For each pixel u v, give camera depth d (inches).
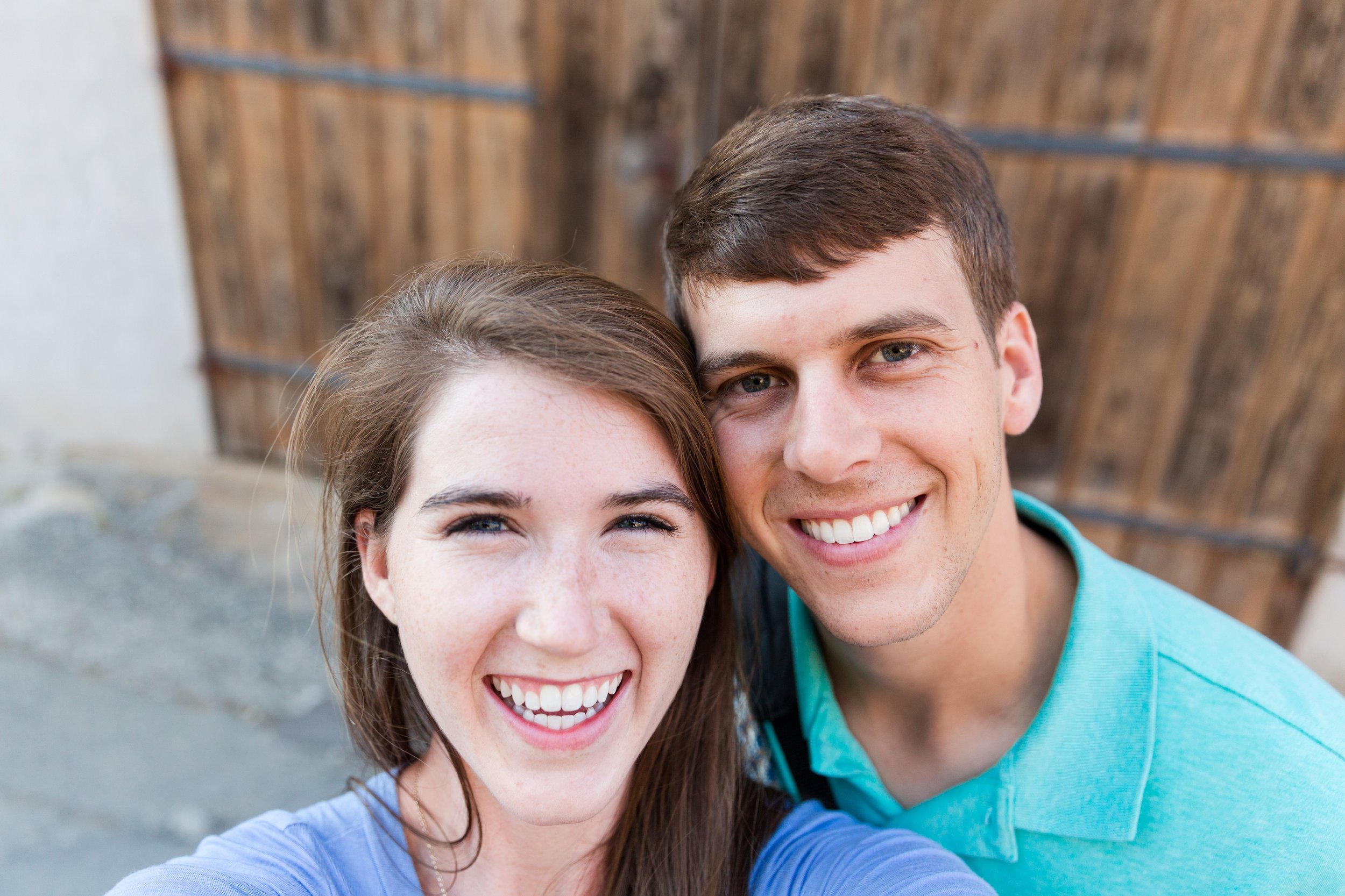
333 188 138.4
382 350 41.0
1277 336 101.4
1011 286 47.0
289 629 115.7
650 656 39.2
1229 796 40.3
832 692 49.5
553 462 36.3
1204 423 107.3
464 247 135.7
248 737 99.0
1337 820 39.6
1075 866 42.1
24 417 163.3
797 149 38.8
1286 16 91.4
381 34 127.3
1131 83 98.2
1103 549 116.6
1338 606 107.9
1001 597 45.3
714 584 45.3
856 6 105.4
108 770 94.3
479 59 124.6
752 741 51.1
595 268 130.8
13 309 156.6
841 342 38.5
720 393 42.3
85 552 130.5
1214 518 110.7
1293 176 95.6
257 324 150.9
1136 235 102.9
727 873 43.4
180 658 110.3
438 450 37.2
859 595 42.3
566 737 38.4
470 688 38.3
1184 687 42.6
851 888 38.8
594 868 44.3
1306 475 105.2
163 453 161.5
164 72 136.6
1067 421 112.8
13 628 114.6
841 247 37.8
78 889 81.5
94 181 146.3
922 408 39.8
